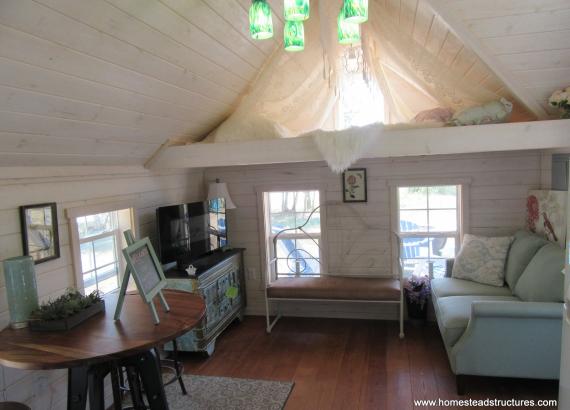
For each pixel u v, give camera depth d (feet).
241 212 14.98
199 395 9.74
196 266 12.01
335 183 14.08
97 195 9.79
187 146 11.10
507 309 8.39
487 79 9.33
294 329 13.66
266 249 14.94
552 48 7.80
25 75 5.93
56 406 8.39
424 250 14.03
